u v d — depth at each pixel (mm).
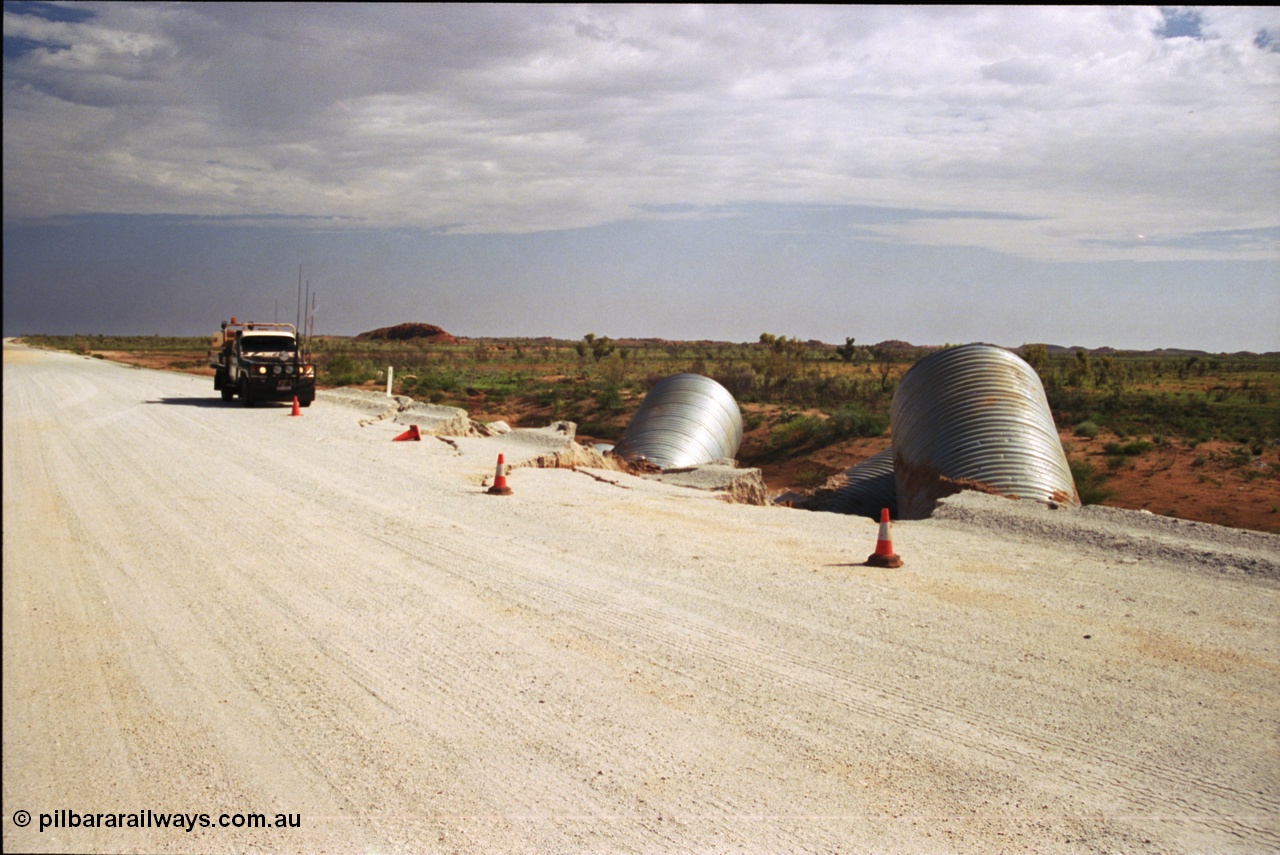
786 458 35719
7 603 8992
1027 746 5969
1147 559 11156
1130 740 6059
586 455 22031
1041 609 9023
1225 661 7551
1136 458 29312
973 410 18422
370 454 21047
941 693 6844
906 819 5059
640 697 6758
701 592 9609
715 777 5531
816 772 5602
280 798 5230
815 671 7293
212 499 14875
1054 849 4762
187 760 5688
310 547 11570
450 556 11172
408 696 6754
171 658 7496
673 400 27203
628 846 4762
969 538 12633
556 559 11094
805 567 10766
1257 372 92688
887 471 23484
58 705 6516
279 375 33219
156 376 55594
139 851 4652
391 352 134625
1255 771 5629
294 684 6961
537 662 7477
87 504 14281
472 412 49062
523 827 4941
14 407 32219
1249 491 23984
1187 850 4762
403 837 4832
